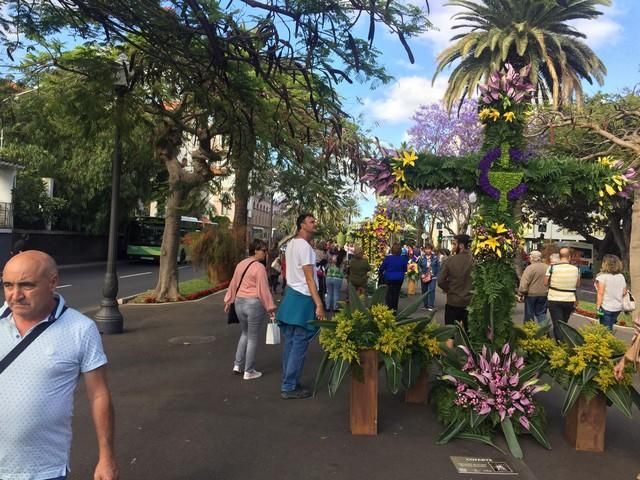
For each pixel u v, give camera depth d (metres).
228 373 7.16
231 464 4.30
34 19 7.27
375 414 4.99
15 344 2.33
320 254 16.27
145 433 4.93
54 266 2.46
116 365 7.53
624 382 4.57
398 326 5.19
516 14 24.06
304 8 5.71
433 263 15.77
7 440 2.26
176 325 11.00
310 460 4.40
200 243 20.14
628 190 5.24
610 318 9.56
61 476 2.36
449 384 5.38
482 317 5.38
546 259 11.53
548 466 4.42
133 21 6.35
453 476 4.16
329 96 7.31
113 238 10.12
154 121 13.05
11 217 28.28
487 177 5.20
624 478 4.21
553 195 5.31
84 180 30.58
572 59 25.25
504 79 5.24
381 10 5.41
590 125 16.62
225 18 5.71
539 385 5.00
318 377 5.17
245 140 9.70
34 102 9.89
